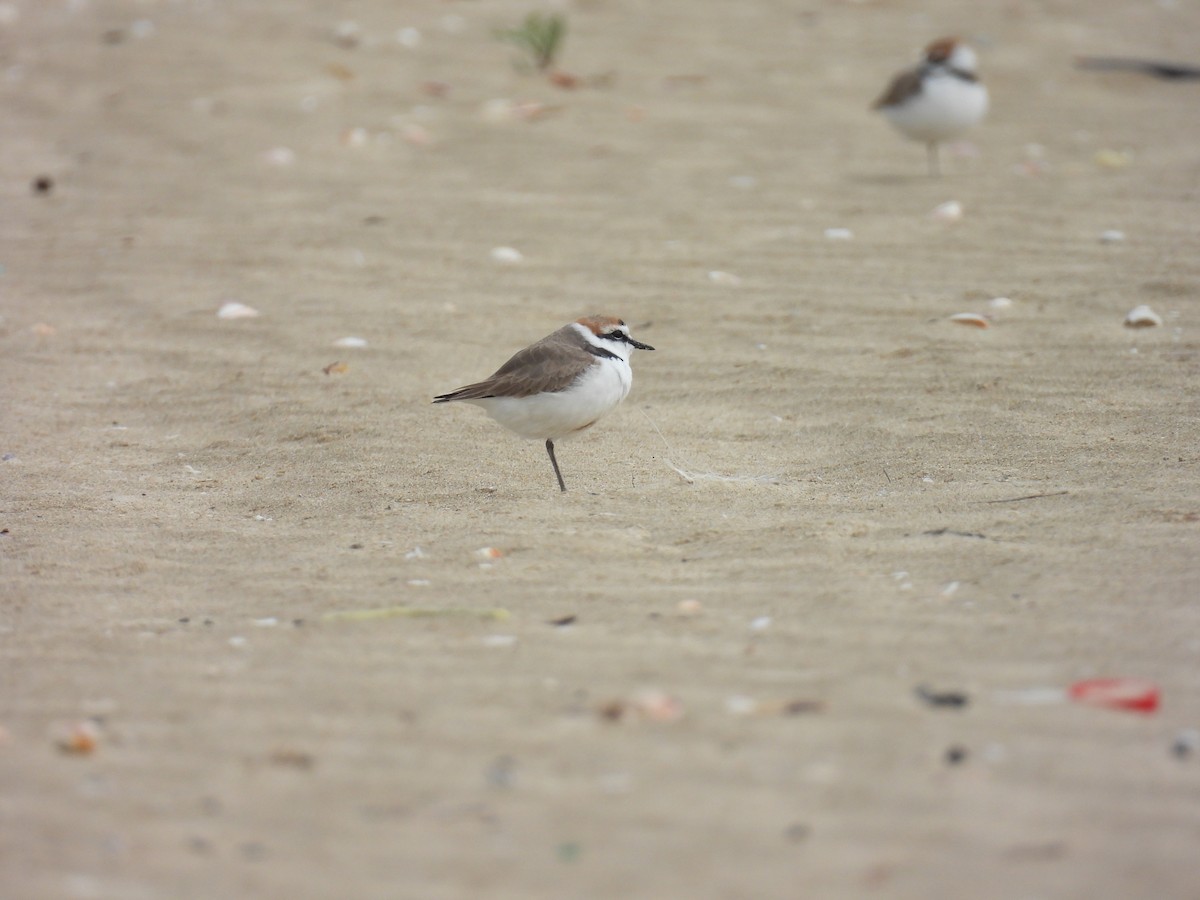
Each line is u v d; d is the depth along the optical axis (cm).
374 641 823
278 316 1463
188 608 888
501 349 1369
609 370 1075
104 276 1574
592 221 1717
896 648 785
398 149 1981
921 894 561
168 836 621
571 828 616
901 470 1091
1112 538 938
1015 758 659
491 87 2230
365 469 1132
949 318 1403
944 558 919
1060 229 1652
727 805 629
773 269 1560
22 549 989
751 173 1889
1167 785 631
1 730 721
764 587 885
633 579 908
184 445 1190
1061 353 1312
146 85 2217
